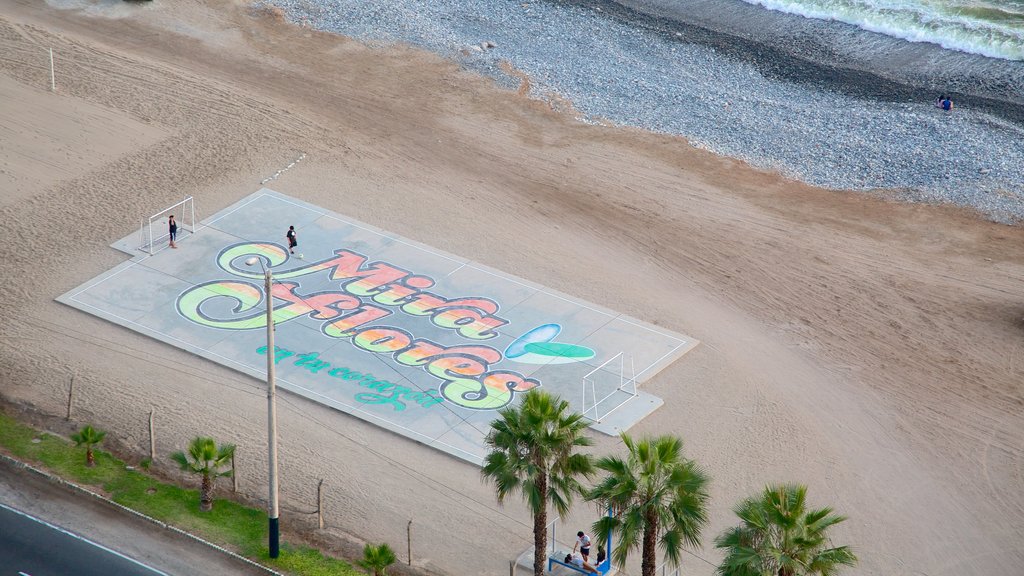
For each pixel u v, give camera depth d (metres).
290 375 61.03
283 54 94.19
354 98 88.62
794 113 87.88
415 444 56.78
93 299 66.44
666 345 64.06
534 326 65.25
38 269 68.81
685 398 60.12
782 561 37.91
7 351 61.94
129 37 95.12
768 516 38.84
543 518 45.75
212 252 70.81
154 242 71.56
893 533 51.97
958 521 52.75
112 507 50.78
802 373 62.34
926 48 97.19
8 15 96.75
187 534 49.38
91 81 88.25
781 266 71.25
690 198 78.12
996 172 79.62
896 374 62.38
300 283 68.31
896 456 56.66
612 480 41.97
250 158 80.44
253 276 68.81
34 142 80.75
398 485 54.16
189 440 55.97
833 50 97.56
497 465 44.69
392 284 68.44
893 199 77.88
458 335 64.38
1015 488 54.62
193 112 85.44
